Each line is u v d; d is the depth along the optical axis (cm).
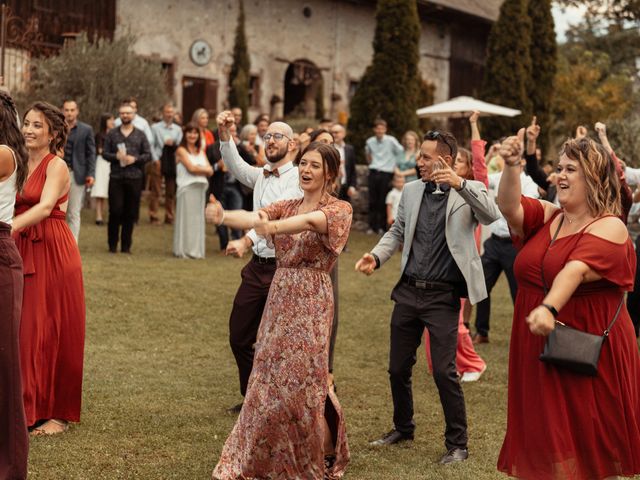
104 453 518
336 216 451
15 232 534
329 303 463
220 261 1266
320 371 456
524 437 399
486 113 1897
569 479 381
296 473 453
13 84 2020
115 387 658
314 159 473
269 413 450
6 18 1675
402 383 559
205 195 1289
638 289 802
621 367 391
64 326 561
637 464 389
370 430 590
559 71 3045
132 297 966
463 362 739
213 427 577
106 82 2020
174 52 2781
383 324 950
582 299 392
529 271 405
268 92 3066
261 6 3023
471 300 531
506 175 409
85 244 1315
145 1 2688
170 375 704
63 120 557
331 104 3266
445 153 546
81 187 1152
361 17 3353
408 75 1994
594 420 385
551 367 390
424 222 543
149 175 1630
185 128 1271
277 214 486
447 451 536
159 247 1355
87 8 2505
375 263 547
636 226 1239
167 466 501
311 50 3192
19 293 444
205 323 895
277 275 464
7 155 436
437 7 3297
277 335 455
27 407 546
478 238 802
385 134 1862
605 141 645
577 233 395
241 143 1341
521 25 2347
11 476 433
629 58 4641
